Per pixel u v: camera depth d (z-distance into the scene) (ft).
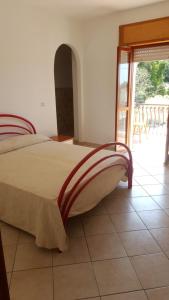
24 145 10.81
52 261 6.18
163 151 15.47
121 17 13.46
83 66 15.98
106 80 15.23
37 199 6.35
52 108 14.08
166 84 19.85
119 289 5.33
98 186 7.86
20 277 5.70
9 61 11.32
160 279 5.58
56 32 13.51
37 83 12.91
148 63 19.69
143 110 19.27
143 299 5.08
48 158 9.11
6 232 7.39
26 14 11.66
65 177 7.27
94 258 6.26
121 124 15.28
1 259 2.68
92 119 16.74
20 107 12.28
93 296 5.17
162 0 11.64
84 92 16.52
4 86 11.34
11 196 6.98
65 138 13.70
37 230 6.38
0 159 9.08
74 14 13.48
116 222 7.86
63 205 6.34
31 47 12.23
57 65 19.04
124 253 6.42
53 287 5.41
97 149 7.32
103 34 14.49
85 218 8.11
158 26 12.30
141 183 10.78
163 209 8.62
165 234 7.21
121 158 9.22
